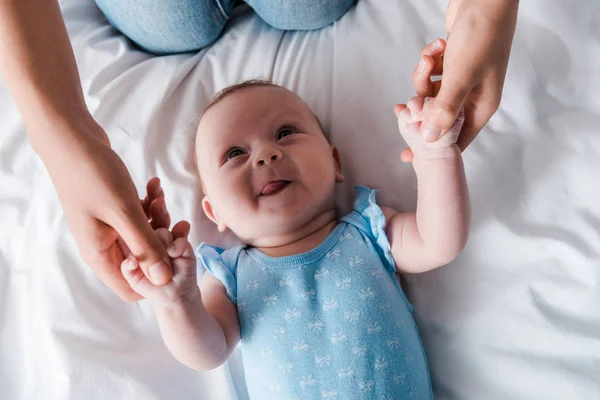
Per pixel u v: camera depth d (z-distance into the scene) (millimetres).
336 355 739
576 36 868
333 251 819
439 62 662
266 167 830
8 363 858
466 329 807
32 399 824
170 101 1018
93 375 810
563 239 786
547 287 781
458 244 729
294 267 811
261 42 1068
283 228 843
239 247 884
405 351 753
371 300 768
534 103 853
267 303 792
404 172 905
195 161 953
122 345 847
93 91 983
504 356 780
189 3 954
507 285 797
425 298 840
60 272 860
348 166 950
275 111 889
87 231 577
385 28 982
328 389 728
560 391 742
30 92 558
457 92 532
